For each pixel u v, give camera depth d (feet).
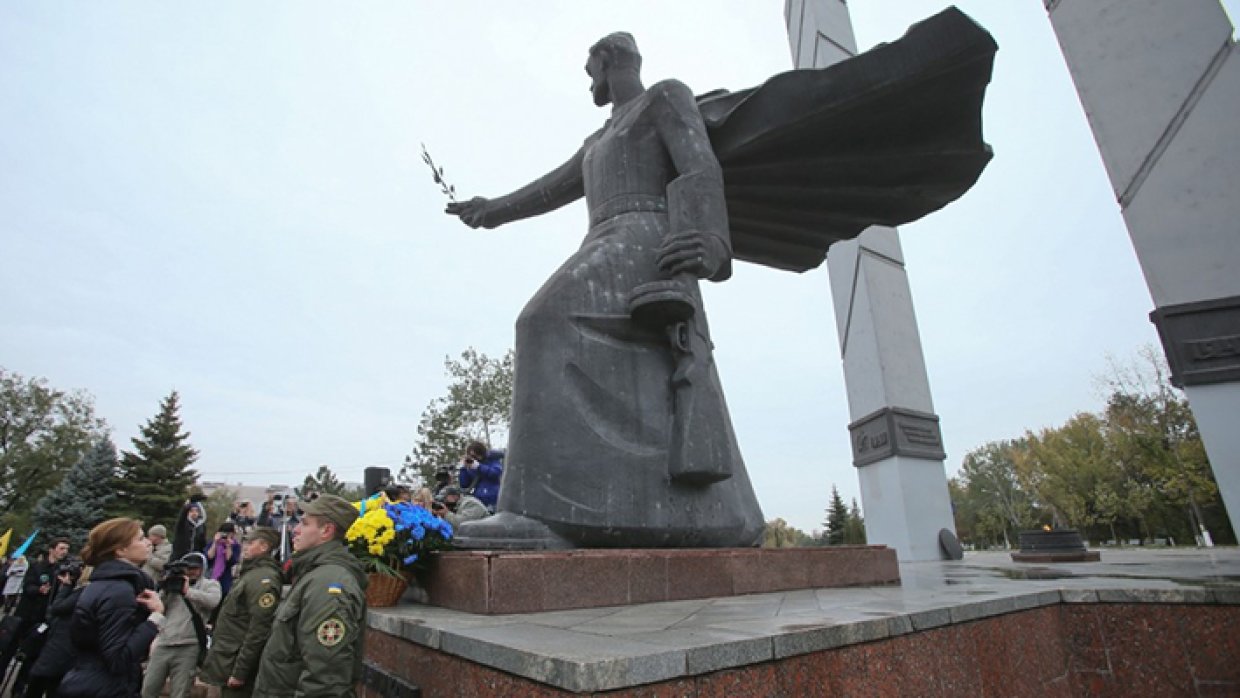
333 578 9.41
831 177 19.35
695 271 15.60
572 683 6.00
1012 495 196.24
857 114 17.25
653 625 8.96
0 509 118.01
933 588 14.20
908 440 35.04
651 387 15.69
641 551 12.73
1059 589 12.55
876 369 36.42
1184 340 19.60
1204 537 94.68
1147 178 21.07
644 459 14.83
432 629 9.01
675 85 17.95
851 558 16.47
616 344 15.78
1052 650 11.71
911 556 32.86
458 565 12.07
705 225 15.72
